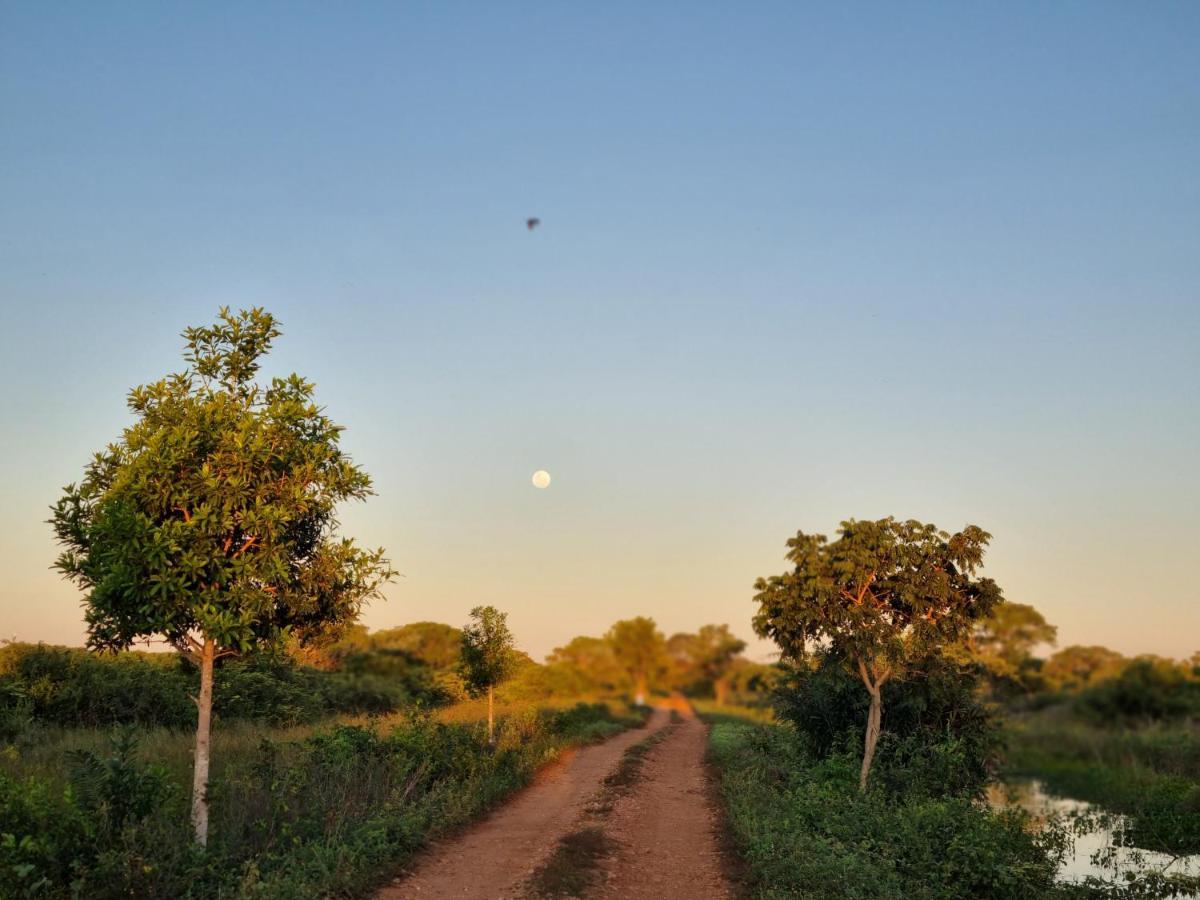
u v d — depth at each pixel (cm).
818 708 2605
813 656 2473
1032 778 4303
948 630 2200
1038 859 1830
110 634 1209
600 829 1612
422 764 1800
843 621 2172
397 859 1281
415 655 5834
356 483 1357
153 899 1022
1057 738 5244
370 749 1839
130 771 1180
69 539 1238
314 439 1371
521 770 2184
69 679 2520
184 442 1238
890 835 1648
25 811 1062
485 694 2891
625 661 12812
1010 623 7031
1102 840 2581
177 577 1199
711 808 1950
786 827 1623
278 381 1363
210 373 1352
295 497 1299
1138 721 5762
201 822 1202
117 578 1159
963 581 2216
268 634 1309
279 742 2028
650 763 2733
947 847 1614
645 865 1408
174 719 2602
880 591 2239
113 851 1044
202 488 1244
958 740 2400
